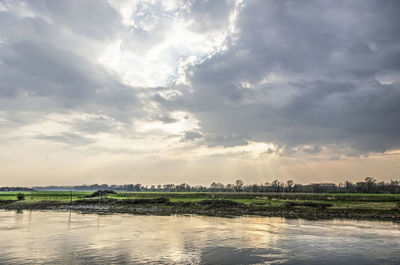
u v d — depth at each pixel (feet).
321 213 241.14
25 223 199.62
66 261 101.71
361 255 112.47
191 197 378.73
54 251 116.16
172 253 113.91
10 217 238.07
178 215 247.29
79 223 199.31
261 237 145.28
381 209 244.83
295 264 100.73
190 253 114.11
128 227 179.52
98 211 289.53
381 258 108.47
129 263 99.76
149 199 337.11
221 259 105.60
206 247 124.06
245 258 107.14
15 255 109.70
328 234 152.76
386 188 629.51
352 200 310.04
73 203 353.51
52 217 237.04
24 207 338.54
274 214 244.01
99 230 168.14
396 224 188.03
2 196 446.60
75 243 131.64
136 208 303.89
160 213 265.75
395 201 297.12
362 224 187.83
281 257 109.09
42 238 143.64
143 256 109.09
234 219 216.95
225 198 363.56
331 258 108.06
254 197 361.92
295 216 231.50
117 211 286.87
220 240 138.31
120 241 136.36
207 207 288.10
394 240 138.21
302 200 322.34
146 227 179.42
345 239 140.36
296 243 131.75
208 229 170.50
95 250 118.11
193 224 191.83
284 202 298.35
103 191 455.22
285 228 172.24
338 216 228.22
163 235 151.53
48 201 365.20
